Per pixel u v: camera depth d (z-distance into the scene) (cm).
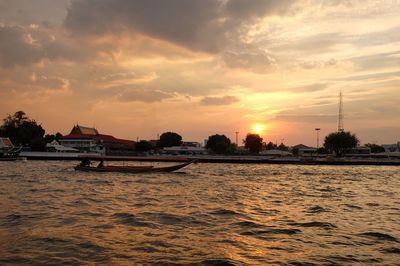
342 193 3272
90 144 14775
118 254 1166
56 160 10738
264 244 1327
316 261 1129
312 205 2400
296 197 2883
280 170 7425
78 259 1111
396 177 5734
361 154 16062
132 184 3762
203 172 6206
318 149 18775
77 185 3581
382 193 3341
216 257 1147
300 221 1786
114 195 2795
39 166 7138
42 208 2095
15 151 10744
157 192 3048
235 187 3641
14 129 13312
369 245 1334
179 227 1599
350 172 7088
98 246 1253
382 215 2042
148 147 16125
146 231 1505
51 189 3188
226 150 15862
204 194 2952
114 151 14800
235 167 8469
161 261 1103
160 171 5450
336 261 1132
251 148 17125
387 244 1351
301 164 10825
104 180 4194
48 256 1135
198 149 16150
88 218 1786
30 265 1052
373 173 6844
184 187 3534
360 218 1927
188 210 2078
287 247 1291
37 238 1352
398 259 1163
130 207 2181
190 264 1078
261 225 1669
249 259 1139
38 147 12506
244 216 1905
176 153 15862
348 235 1495
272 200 2652
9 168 6406
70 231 1482
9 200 2447
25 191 3016
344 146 14250
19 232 1452
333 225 1695
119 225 1620
